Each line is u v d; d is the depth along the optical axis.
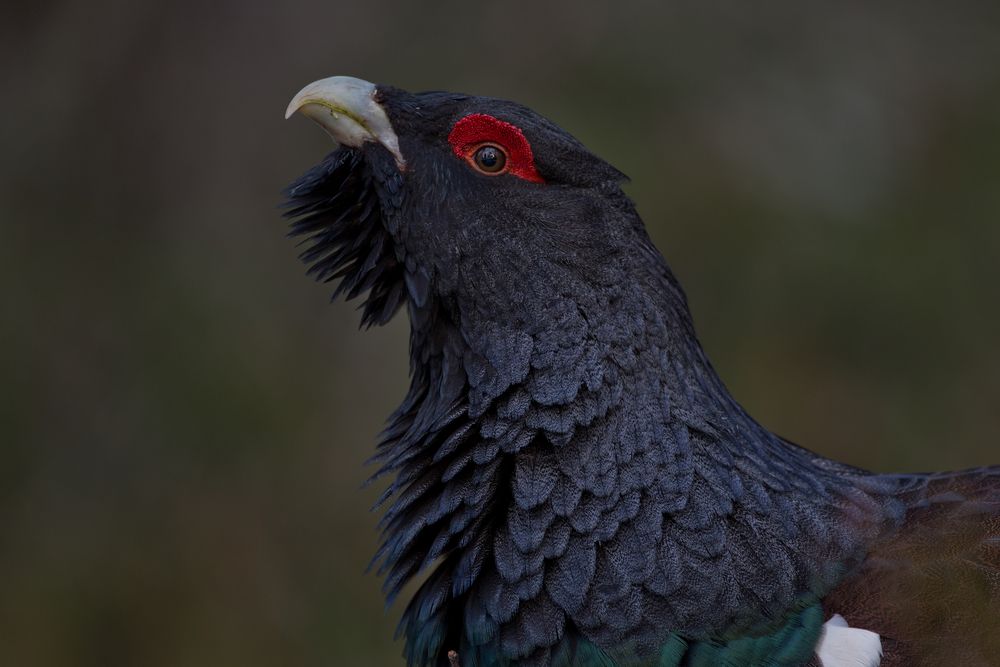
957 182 12.41
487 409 6.20
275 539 12.39
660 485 5.85
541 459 6.00
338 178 6.87
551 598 5.78
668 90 12.51
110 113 13.43
